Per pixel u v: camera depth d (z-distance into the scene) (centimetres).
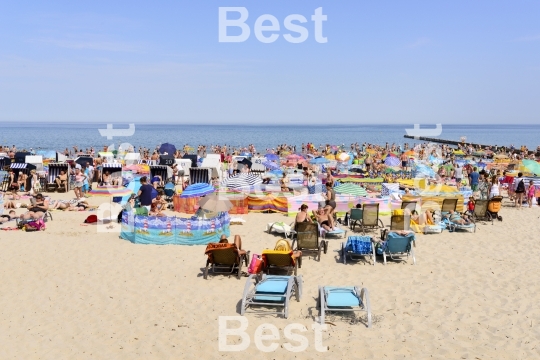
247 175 1894
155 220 1307
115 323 821
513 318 833
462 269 1105
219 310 867
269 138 10944
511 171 2842
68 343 752
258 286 886
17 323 827
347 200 1697
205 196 1431
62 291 969
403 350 718
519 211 1872
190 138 10444
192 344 741
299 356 702
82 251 1237
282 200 1788
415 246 1301
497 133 18612
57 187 2359
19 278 1042
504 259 1187
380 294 945
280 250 1041
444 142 9156
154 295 941
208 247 1023
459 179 2638
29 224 1455
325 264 1141
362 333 773
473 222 1534
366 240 1150
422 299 919
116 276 1052
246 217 1717
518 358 696
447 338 757
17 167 2373
